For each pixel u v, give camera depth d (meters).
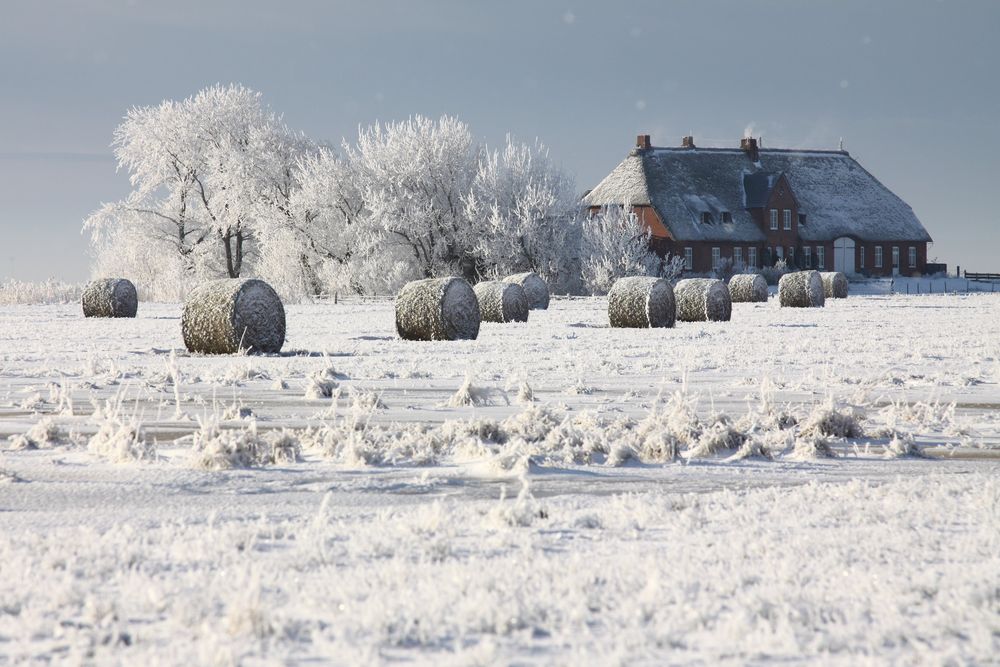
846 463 34.56
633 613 16.14
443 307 100.75
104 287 146.75
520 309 139.50
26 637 15.30
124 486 29.45
